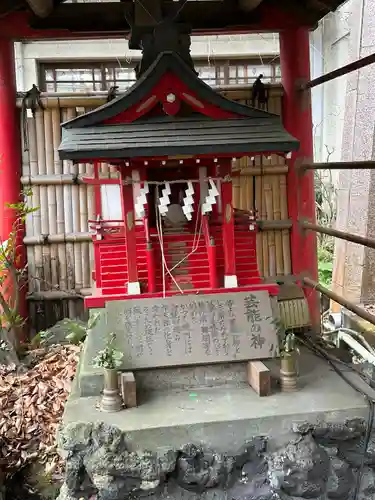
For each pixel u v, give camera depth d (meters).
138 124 3.52
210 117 3.58
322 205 8.21
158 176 4.09
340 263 6.57
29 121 5.40
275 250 5.60
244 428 3.15
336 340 5.52
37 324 5.61
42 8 4.74
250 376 3.60
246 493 3.15
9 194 5.31
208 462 3.13
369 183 6.03
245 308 3.70
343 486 3.19
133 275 3.75
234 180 5.54
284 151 3.48
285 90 5.34
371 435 3.23
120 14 5.11
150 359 3.50
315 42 8.47
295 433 3.17
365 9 6.09
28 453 4.04
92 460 3.02
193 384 3.62
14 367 4.80
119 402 3.31
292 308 4.48
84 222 5.52
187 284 3.87
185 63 3.41
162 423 3.12
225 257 3.82
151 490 3.06
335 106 8.13
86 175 5.45
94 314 3.66
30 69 8.00
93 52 8.08
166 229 4.12
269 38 8.33
